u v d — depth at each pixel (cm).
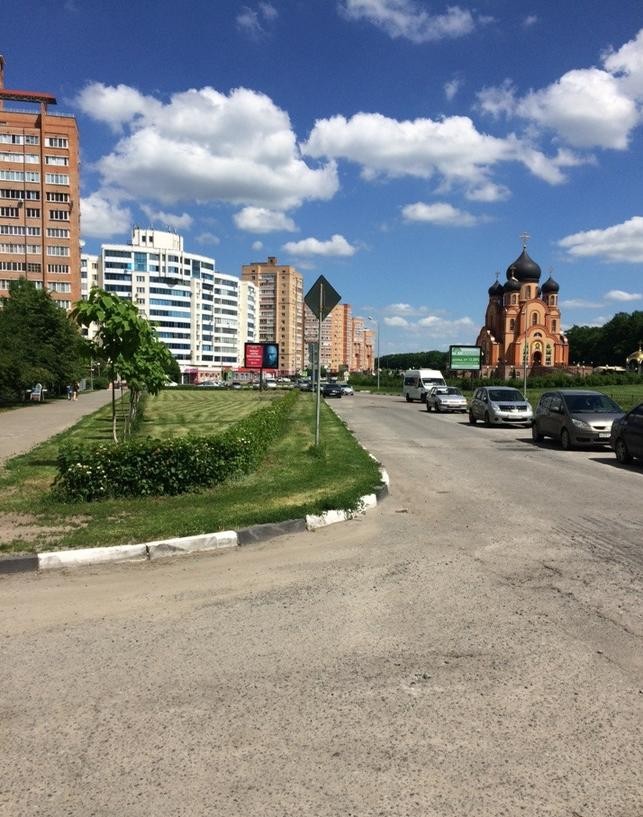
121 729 323
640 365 9294
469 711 339
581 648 416
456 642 427
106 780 283
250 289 17138
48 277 9950
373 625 459
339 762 295
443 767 291
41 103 10206
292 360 17950
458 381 7169
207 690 363
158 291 14450
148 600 519
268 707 344
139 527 711
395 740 312
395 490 1036
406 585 550
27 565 606
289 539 719
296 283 18062
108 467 872
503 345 8775
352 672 385
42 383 4341
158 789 277
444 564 611
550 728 323
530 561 618
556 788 276
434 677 378
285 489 932
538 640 429
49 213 9919
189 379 14000
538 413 1883
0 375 3462
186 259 14825
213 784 279
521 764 293
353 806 265
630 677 377
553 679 374
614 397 4725
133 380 1614
